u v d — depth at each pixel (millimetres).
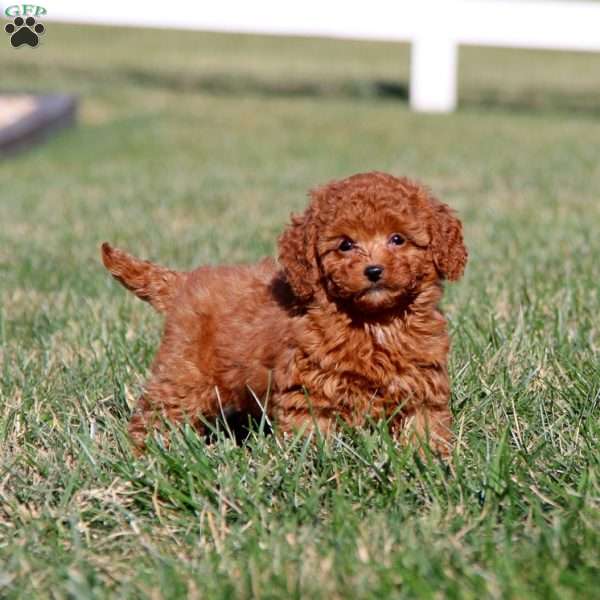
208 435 7484
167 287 7762
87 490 6254
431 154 23406
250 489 6086
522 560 5195
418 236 6703
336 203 6695
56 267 12484
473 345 8188
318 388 6621
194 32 52781
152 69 39625
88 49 45062
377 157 23000
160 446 6520
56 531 5930
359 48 48781
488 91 36000
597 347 8344
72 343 9000
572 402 7141
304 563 5195
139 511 6121
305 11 30453
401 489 5898
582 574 4957
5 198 18422
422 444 6230
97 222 15758
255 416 7359
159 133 27328
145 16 29953
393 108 32125
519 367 7797
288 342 6695
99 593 5102
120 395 7789
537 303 9398
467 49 49688
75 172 21750
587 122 29359
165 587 5074
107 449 6777
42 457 6684
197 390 7270
